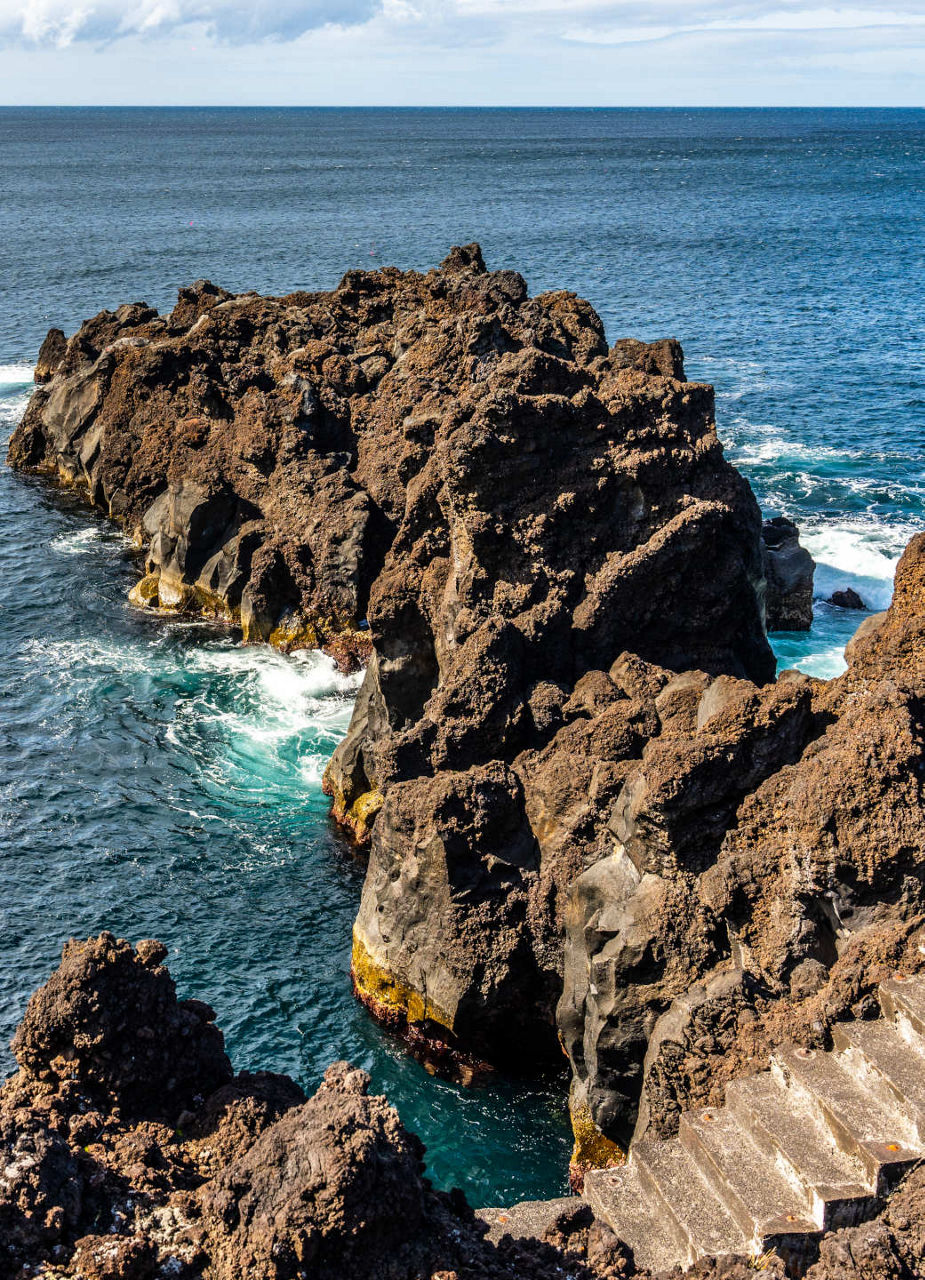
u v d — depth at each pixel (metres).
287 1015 33.88
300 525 56.91
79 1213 18.14
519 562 40.12
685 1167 21.16
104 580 63.78
